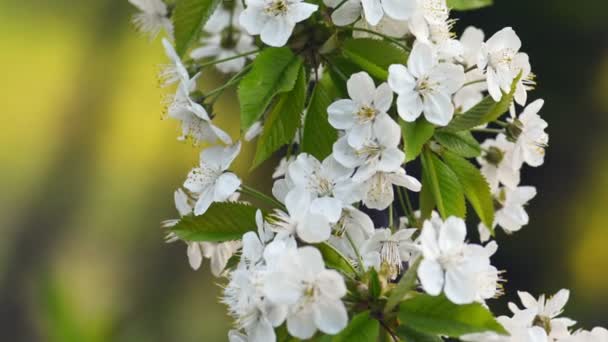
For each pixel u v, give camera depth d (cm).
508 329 98
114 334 89
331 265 98
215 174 102
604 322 279
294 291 95
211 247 105
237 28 114
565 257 286
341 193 99
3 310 294
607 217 284
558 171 291
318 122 101
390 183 99
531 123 104
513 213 108
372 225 99
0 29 344
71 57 345
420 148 99
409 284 95
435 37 101
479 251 96
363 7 100
